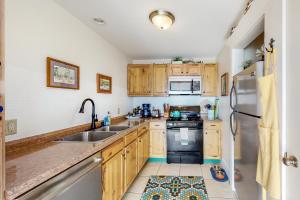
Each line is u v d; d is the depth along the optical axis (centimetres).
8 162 105
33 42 152
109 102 301
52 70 171
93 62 249
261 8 144
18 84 138
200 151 343
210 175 291
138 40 289
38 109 157
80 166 123
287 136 109
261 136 129
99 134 208
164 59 423
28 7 147
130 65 396
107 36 271
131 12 197
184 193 234
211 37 275
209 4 181
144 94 393
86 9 191
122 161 206
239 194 205
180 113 397
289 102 107
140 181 271
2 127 64
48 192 94
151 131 359
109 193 170
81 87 220
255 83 149
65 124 192
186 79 382
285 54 111
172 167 328
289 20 107
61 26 185
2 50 65
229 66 265
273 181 116
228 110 277
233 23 224
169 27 232
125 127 253
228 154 278
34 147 138
